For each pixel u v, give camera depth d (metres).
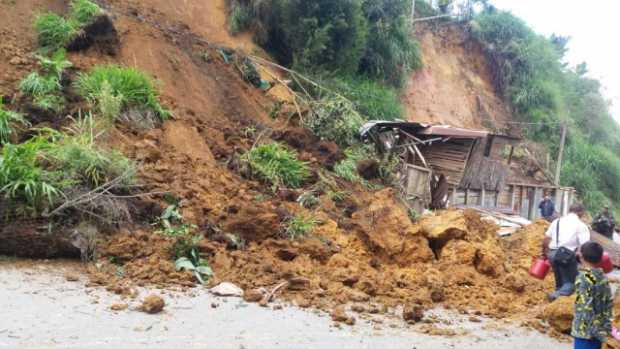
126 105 10.64
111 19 12.95
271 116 14.65
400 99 23.55
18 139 8.80
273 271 7.56
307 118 14.33
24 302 5.67
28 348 4.71
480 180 16.34
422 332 6.28
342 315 6.35
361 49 19.88
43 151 7.92
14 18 12.07
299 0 17.80
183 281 6.94
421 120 23.98
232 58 15.74
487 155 16.62
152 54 13.47
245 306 6.45
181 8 16.94
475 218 11.61
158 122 10.98
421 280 8.25
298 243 8.55
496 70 30.45
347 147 14.40
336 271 7.84
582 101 34.78
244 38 17.67
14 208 7.10
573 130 30.75
